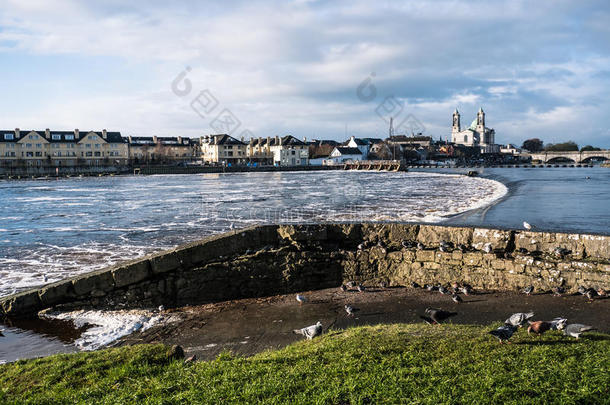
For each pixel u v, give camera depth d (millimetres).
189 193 60625
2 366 9711
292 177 105500
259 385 7555
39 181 101562
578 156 165250
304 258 18438
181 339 13273
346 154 166250
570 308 14055
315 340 10695
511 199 40531
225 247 18094
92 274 16250
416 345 9312
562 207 33500
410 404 6680
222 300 17422
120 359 9594
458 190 56625
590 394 6785
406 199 45719
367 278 18391
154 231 29812
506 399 6801
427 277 17734
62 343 13258
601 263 15414
